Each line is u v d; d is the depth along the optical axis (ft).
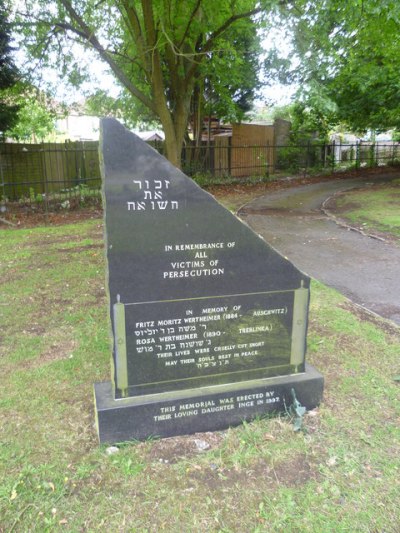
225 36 53.31
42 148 47.24
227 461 9.81
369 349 14.89
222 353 10.95
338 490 9.01
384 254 27.73
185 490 9.02
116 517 8.39
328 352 14.65
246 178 74.38
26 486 9.03
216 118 94.38
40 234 34.91
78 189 54.70
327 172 86.63
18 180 55.36
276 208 47.96
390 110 70.79
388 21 34.53
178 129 50.49
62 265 24.67
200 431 10.86
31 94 58.39
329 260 26.53
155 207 9.83
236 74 58.23
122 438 10.32
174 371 10.69
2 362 14.11
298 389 11.45
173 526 8.23
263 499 8.82
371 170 91.09
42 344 15.33
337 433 10.71
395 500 8.80
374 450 10.14
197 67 52.47
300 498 8.84
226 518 8.39
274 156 87.25
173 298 10.30
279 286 11.05
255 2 39.42
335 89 68.49
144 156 9.61
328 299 19.35
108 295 9.94
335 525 8.23
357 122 80.79
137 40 42.73
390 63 59.21
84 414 11.40
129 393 10.46
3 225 40.47
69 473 9.40
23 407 11.66
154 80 44.27
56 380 12.99
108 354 14.49
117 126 9.40
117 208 9.62
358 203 47.88
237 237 10.49
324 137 94.58
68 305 18.75
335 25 39.06
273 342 11.31
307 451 10.11
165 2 41.86
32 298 19.61
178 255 10.16
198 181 66.80
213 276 10.50
